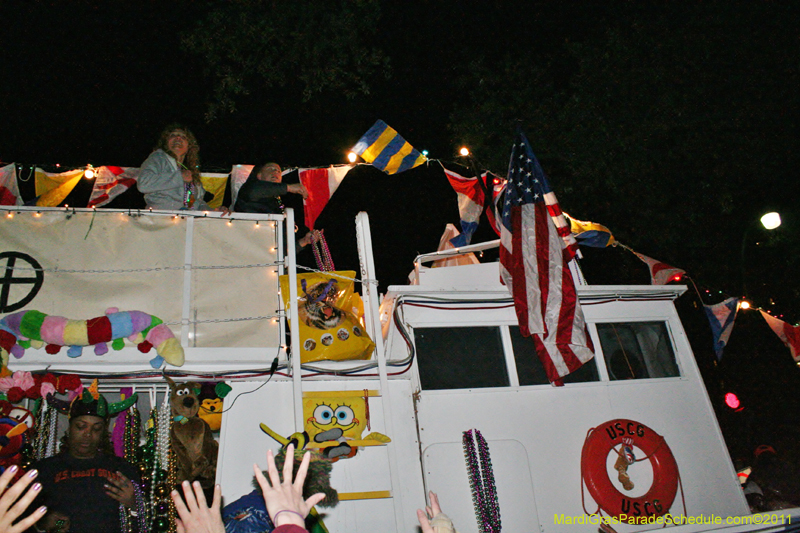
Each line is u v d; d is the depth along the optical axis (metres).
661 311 7.25
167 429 4.83
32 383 4.55
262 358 5.38
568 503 5.96
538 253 6.65
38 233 5.30
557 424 6.32
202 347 5.25
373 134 6.90
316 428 5.36
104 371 5.02
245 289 5.57
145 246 5.50
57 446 4.89
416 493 5.59
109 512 4.09
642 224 11.62
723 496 6.44
